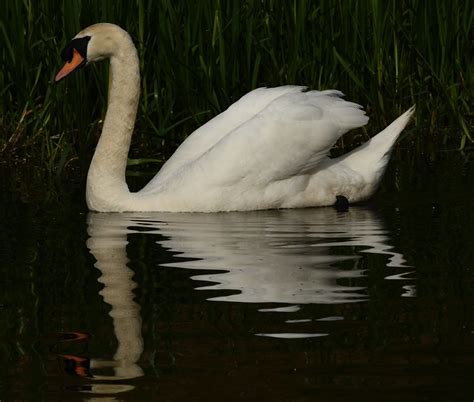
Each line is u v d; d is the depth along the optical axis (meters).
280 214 13.09
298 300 9.24
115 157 13.41
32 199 13.91
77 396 7.38
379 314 8.84
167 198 13.24
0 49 16.98
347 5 17.45
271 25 17.34
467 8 17.95
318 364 7.82
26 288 9.74
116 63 13.66
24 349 8.24
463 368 7.73
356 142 17.81
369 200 13.80
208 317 8.87
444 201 13.24
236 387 7.46
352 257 10.63
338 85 17.92
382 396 7.29
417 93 17.69
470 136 17.36
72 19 16.31
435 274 9.95
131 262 10.59
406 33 17.70
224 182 13.25
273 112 13.52
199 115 17.09
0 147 16.75
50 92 16.56
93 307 9.17
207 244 11.32
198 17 16.75
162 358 8.01
